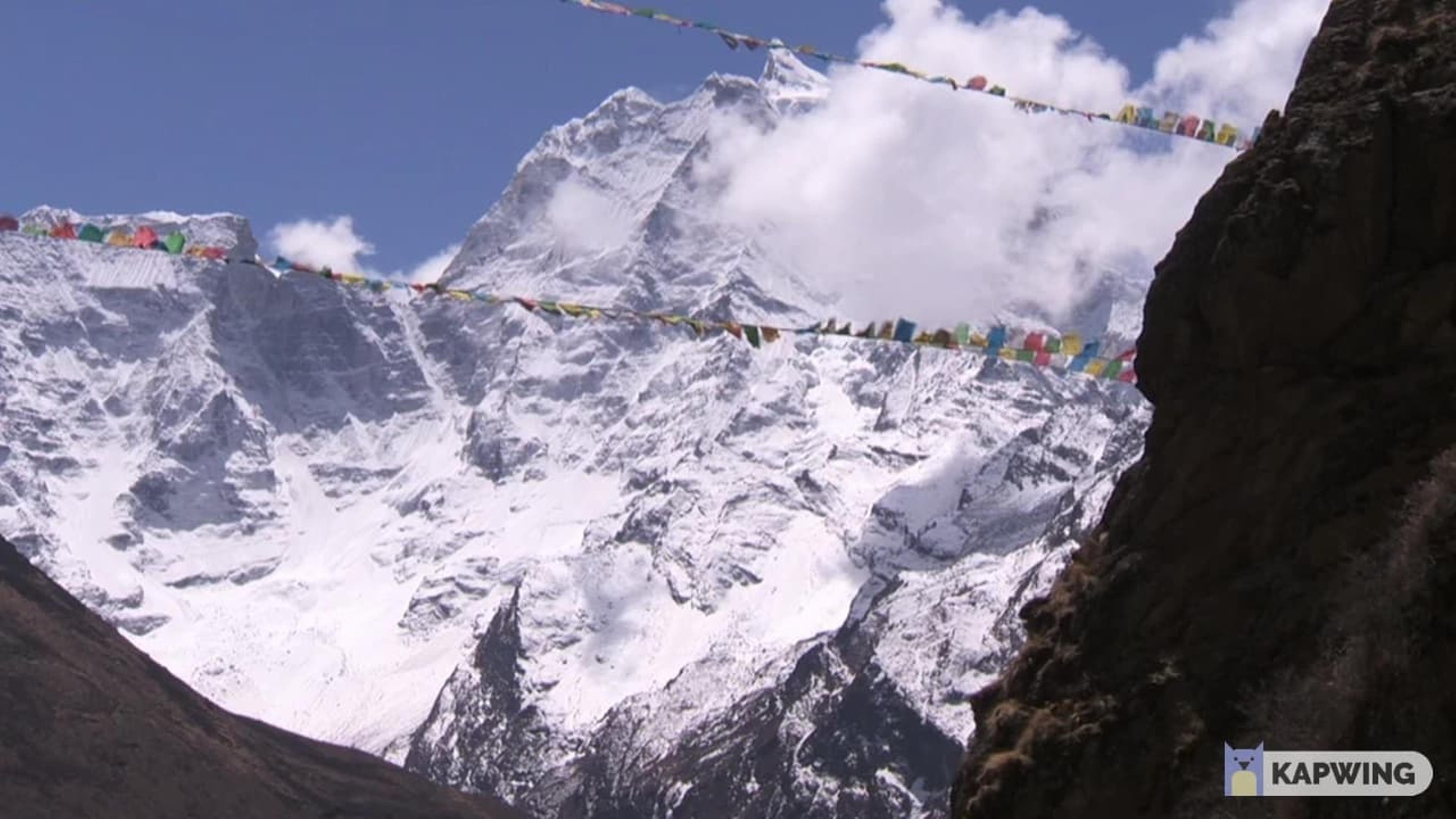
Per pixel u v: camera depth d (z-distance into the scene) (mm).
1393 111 51781
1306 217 51562
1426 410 49031
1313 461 49969
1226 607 49625
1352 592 46156
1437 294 50094
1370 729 43156
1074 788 49688
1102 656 51594
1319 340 51375
